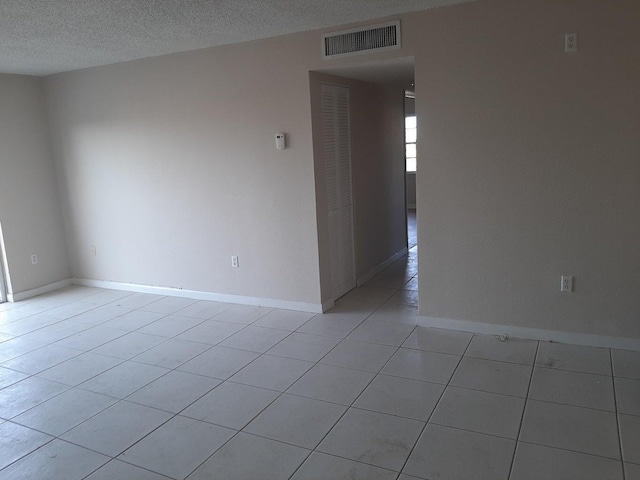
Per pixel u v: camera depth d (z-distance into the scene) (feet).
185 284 16.01
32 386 10.48
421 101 11.55
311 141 13.05
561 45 10.14
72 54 13.71
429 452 7.66
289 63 12.92
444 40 11.09
